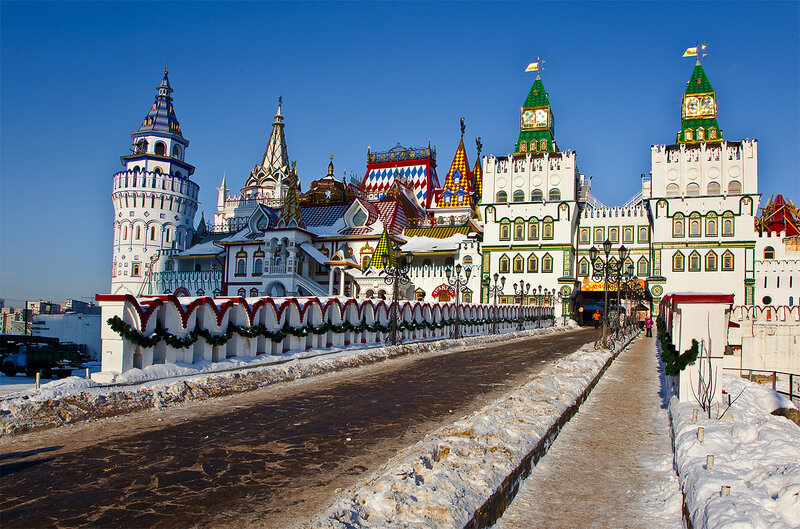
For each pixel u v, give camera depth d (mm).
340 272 75000
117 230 96312
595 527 8680
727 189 77562
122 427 13703
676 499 9562
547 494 10070
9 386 23188
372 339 37656
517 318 67875
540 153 86625
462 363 29781
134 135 100188
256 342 26797
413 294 81500
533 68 91438
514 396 15742
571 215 82250
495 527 8547
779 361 58500
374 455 11695
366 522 7020
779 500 7926
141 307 20125
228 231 109938
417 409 16672
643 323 81688
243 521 8125
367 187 110688
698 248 77875
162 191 95875
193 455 11344
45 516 8125
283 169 112438
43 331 71812
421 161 109875
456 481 8523
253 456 11375
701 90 83250
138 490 9273
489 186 85688
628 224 82625
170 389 16844
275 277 78812
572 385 18906
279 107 116938
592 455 12641
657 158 79875
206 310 23812
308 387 20594
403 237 88625
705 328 16250
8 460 10883
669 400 17875
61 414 13750
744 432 12297
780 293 78562
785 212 95500
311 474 10328
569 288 80938
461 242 84938
